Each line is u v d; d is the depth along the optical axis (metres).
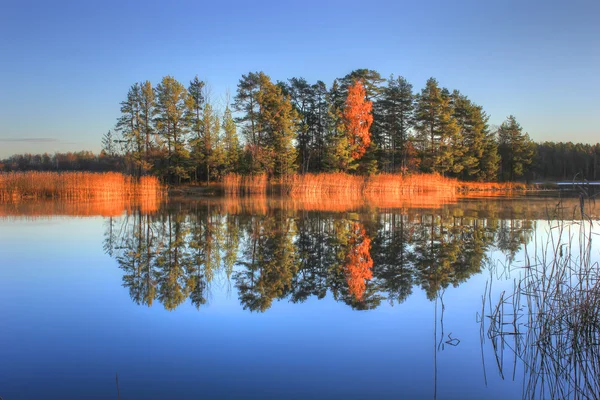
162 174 44.19
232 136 44.50
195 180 46.91
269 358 5.52
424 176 44.09
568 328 6.18
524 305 7.66
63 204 27.61
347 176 41.66
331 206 27.00
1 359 5.43
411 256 11.88
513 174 63.59
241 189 40.47
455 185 45.16
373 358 5.54
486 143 56.16
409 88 51.50
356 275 9.88
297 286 8.98
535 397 4.68
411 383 4.90
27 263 10.86
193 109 45.16
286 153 44.44
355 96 46.19
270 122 43.88
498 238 14.55
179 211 23.73
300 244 13.70
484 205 27.19
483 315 7.00
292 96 53.16
